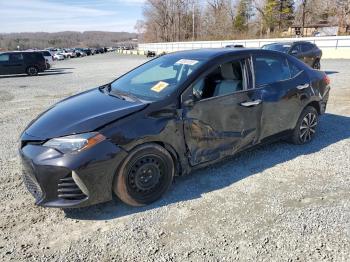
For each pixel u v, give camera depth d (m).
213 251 2.79
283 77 4.70
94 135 3.12
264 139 4.48
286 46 13.58
